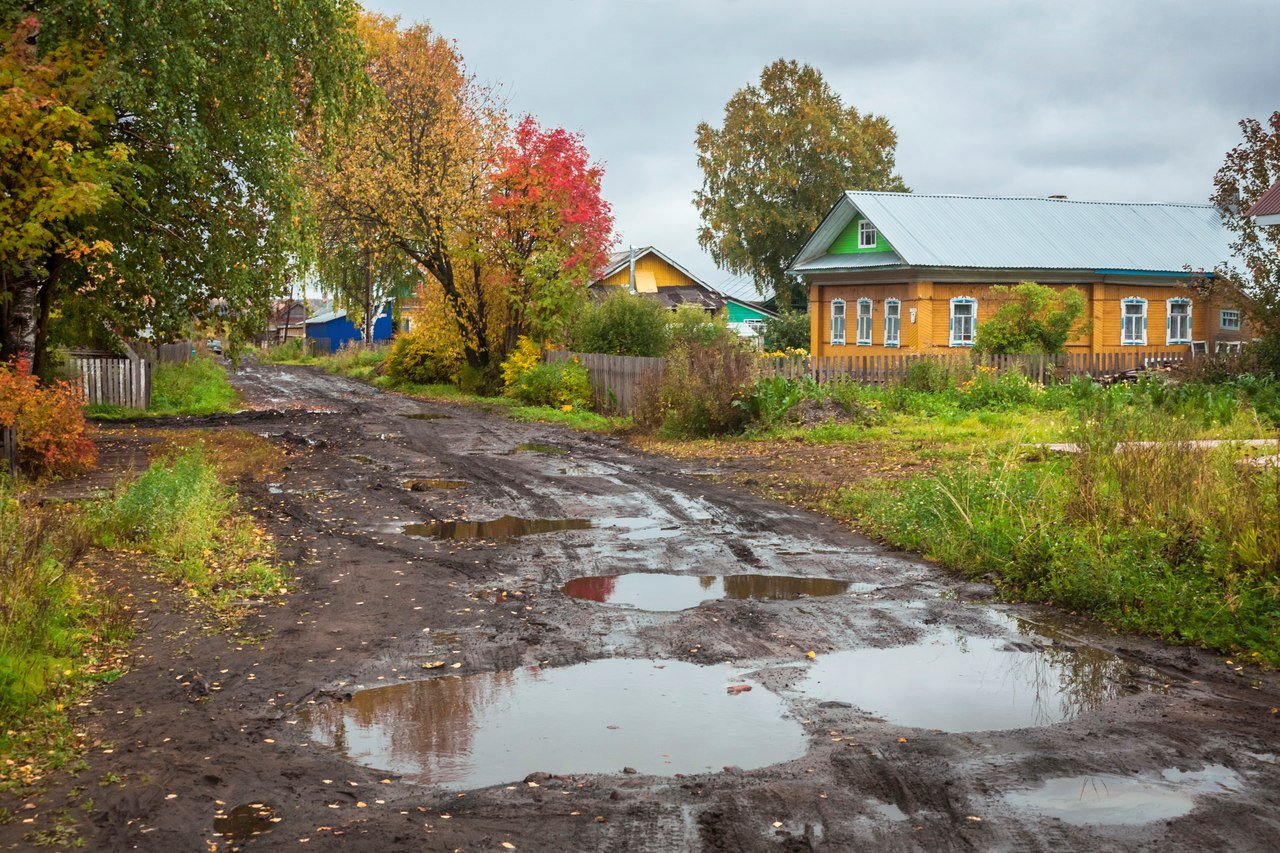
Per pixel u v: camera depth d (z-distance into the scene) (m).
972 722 6.17
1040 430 18.84
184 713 6.36
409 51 36.25
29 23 15.36
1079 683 6.89
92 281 20.45
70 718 6.25
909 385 25.53
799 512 13.26
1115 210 39.81
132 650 7.61
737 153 60.72
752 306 56.97
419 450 20.56
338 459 19.03
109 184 16.67
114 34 17.03
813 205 60.50
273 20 19.23
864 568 10.27
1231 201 24.78
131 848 4.60
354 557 10.84
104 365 28.08
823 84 61.66
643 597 9.20
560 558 10.76
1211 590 8.28
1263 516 8.74
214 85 19.17
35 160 15.38
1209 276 25.77
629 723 6.21
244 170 19.92
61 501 12.79
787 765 5.53
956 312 35.31
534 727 6.16
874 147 61.84
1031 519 10.28
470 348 38.16
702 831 4.74
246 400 35.06
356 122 22.44
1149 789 5.16
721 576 9.98
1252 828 4.71
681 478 16.38
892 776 5.34
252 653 7.61
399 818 4.91
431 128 36.59
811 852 4.53
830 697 6.65
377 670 7.24
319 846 4.61
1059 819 4.83
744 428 21.56
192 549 10.48
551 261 34.88
